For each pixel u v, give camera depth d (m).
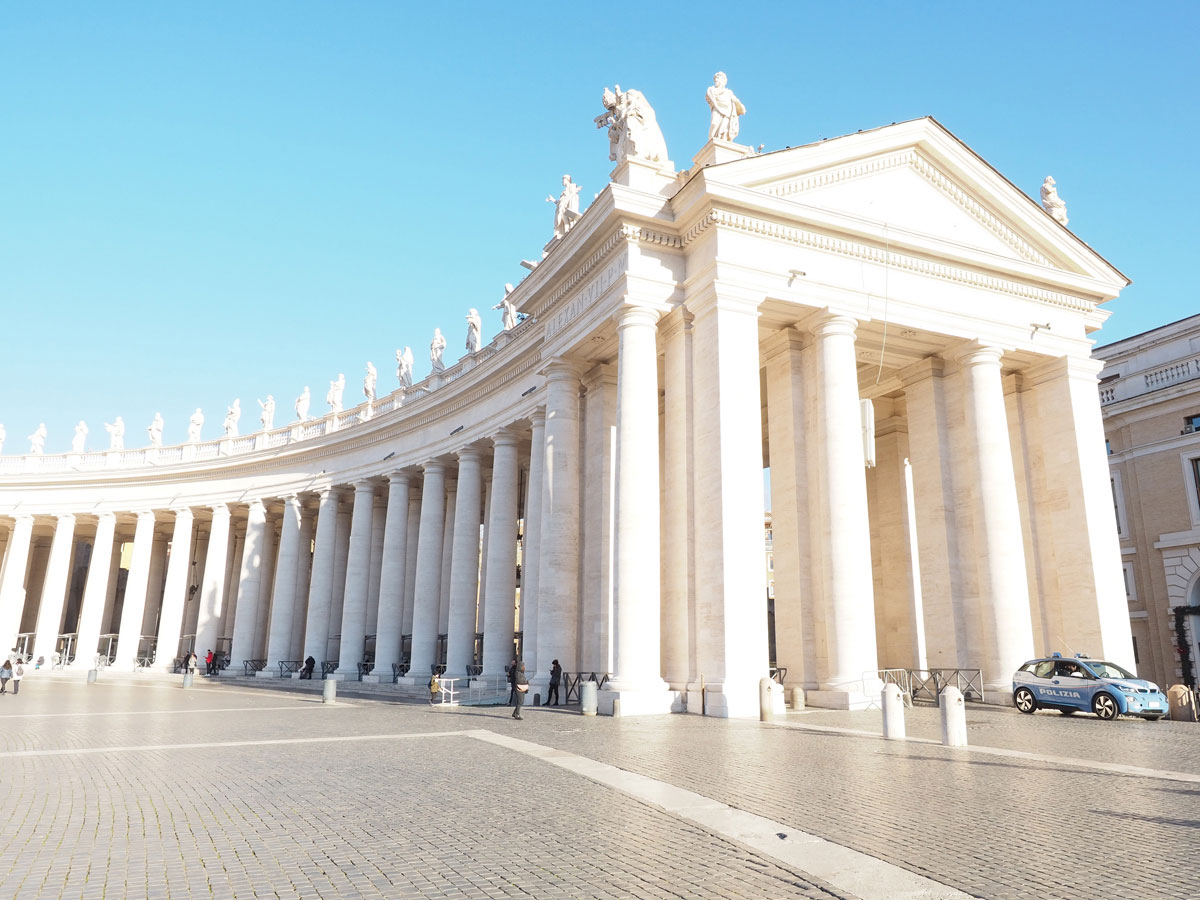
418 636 41.12
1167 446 37.25
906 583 32.41
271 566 62.53
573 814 9.32
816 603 25.52
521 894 6.55
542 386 33.16
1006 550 26.47
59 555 59.81
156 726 20.42
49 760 14.12
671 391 25.61
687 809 9.47
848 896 6.39
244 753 14.84
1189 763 12.84
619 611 23.05
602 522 28.84
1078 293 30.05
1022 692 22.84
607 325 26.30
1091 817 8.98
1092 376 29.84
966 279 27.88
